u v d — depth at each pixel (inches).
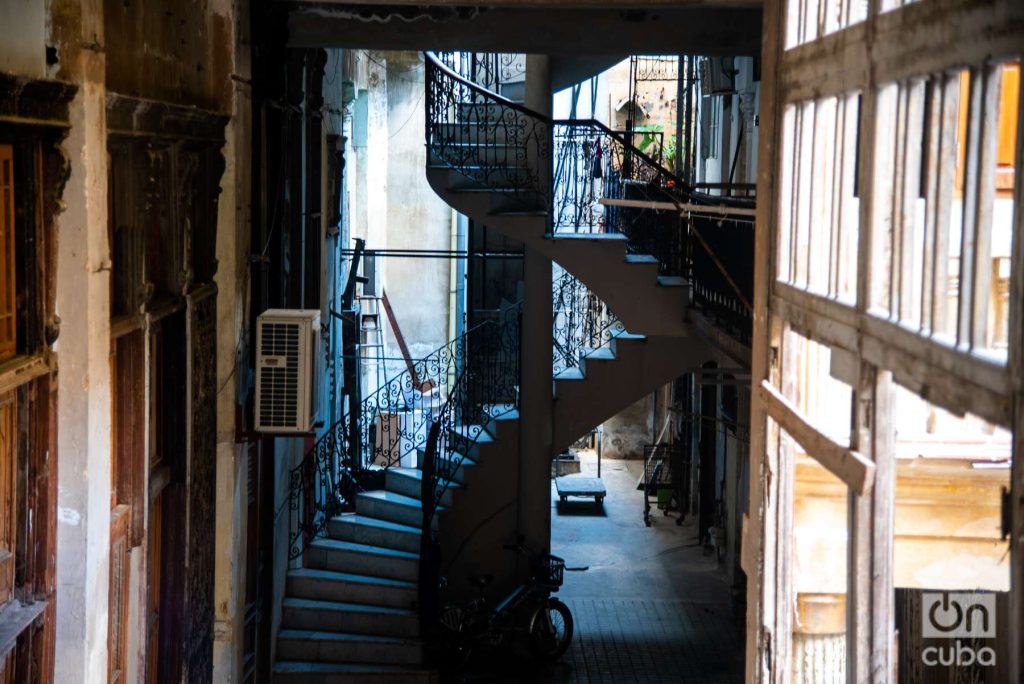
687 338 579.5
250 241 362.3
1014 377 126.0
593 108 791.7
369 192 877.8
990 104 137.7
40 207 204.7
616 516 801.6
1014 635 121.9
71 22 207.9
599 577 671.8
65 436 214.4
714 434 722.2
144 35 262.7
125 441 259.9
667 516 800.9
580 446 964.6
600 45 424.2
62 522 215.2
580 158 631.2
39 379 208.4
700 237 408.5
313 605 513.3
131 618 266.5
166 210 290.5
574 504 805.9
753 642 245.3
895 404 174.7
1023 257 123.2
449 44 420.8
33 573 209.3
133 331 259.6
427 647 506.9
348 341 711.7
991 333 224.8
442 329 906.7
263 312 357.7
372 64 869.8
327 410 619.2
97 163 217.0
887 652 176.7
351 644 501.0
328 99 600.1
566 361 658.2
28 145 200.7
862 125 180.1
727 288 446.9
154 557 293.1
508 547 584.4
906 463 229.6
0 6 184.1
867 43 177.6
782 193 230.5
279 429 346.3
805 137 220.2
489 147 553.0
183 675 306.7
